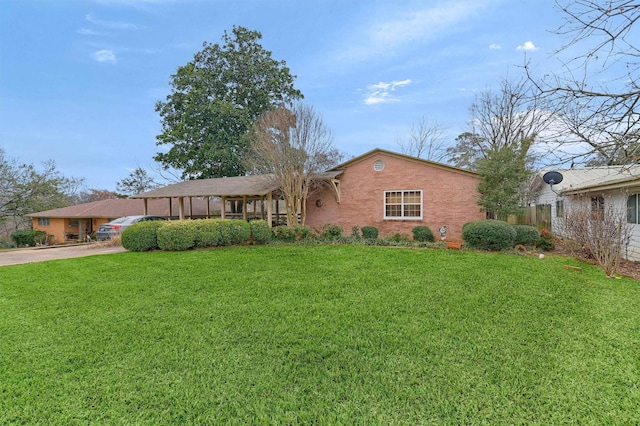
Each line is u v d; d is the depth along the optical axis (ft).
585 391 9.00
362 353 11.31
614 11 11.04
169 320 14.60
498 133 74.13
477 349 11.46
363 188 51.44
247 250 35.35
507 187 40.01
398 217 49.39
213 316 15.03
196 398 8.91
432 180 47.32
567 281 20.81
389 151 49.19
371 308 15.84
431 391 9.06
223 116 77.41
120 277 23.09
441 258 28.94
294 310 15.72
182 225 35.96
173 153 81.30
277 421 7.99
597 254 25.38
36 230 76.84
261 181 54.03
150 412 8.35
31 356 11.30
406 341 12.16
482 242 34.12
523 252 32.50
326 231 43.57
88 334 13.12
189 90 81.56
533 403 8.49
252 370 10.30
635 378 9.61
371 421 7.94
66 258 32.32
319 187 53.11
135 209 80.18
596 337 12.41
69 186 93.61
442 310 15.44
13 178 75.10
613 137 12.10
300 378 9.82
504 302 16.58
